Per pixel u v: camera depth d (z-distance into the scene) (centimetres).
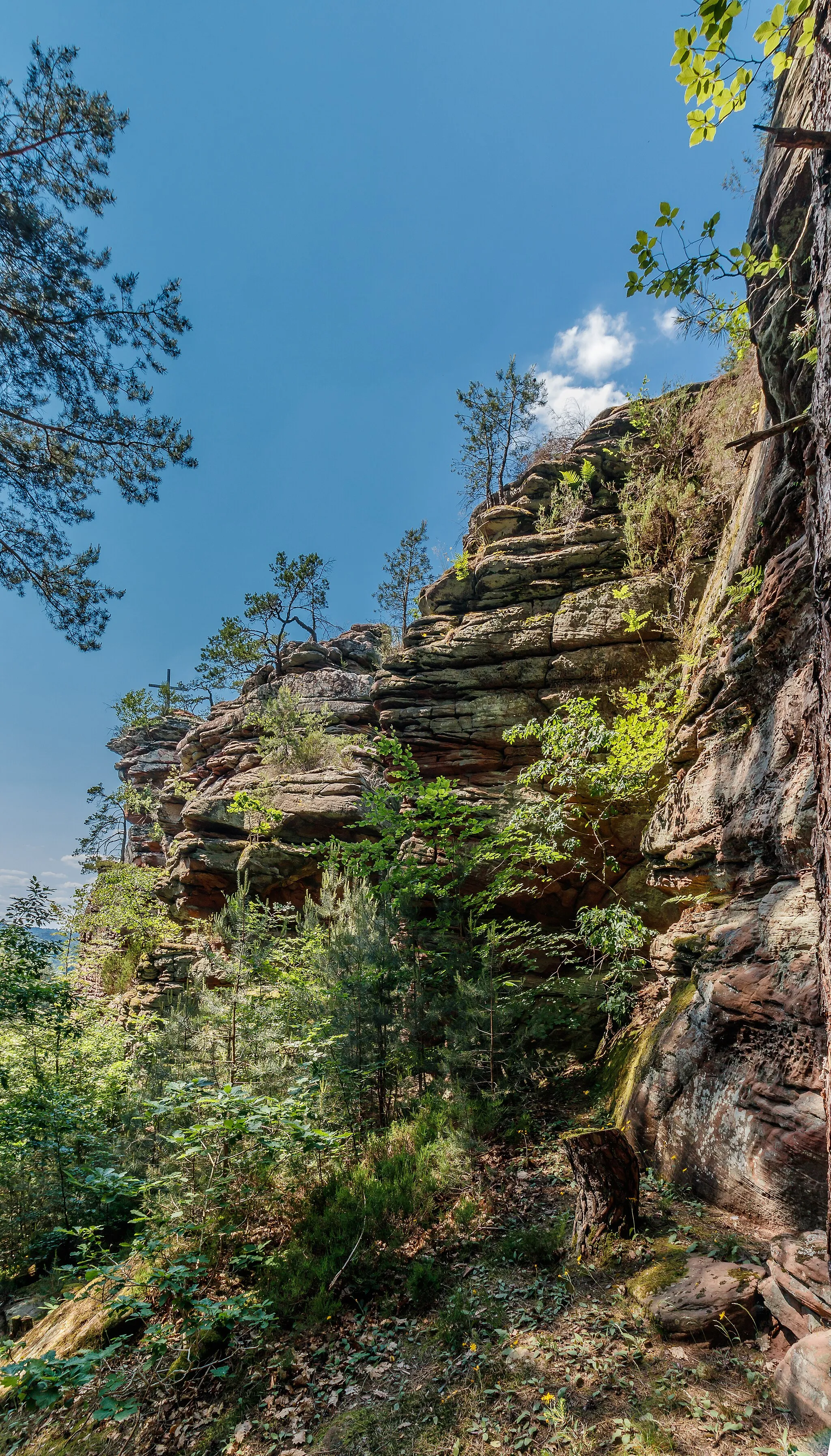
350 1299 482
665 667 897
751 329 481
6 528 985
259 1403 414
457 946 905
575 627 1005
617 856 924
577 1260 435
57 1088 923
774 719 512
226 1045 829
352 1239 527
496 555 1155
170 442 991
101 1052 1092
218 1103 554
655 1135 537
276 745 1603
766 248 474
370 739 1448
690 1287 363
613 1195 442
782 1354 313
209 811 1482
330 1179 618
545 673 1021
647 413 1056
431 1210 553
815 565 238
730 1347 328
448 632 1161
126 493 1041
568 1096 730
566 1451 301
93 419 952
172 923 1672
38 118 802
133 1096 840
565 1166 582
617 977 797
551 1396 332
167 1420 428
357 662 2266
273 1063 741
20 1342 608
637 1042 676
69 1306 622
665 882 746
